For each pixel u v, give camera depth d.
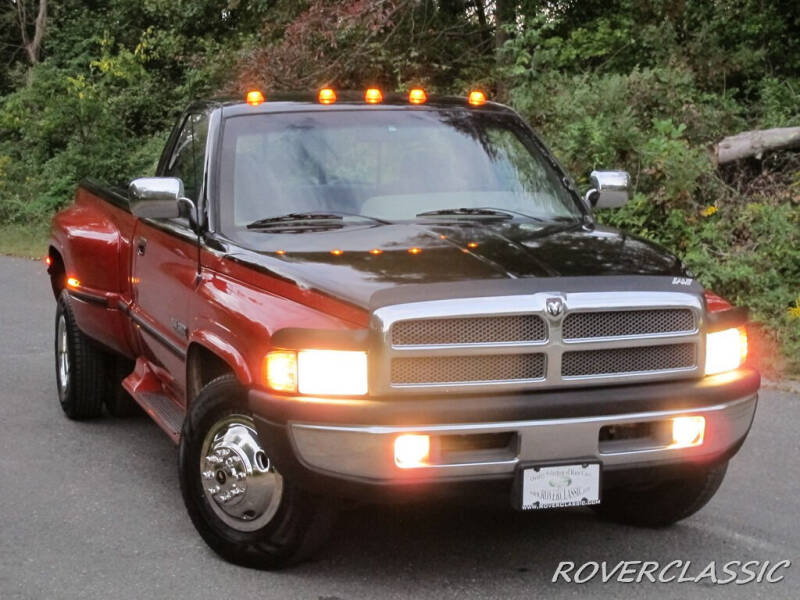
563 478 4.41
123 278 6.66
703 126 13.07
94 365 7.23
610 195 6.02
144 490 6.01
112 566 4.92
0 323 11.00
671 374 4.56
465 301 4.30
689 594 4.66
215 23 22.73
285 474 4.44
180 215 5.50
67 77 23.66
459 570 4.90
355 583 4.74
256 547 4.78
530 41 14.94
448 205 5.60
